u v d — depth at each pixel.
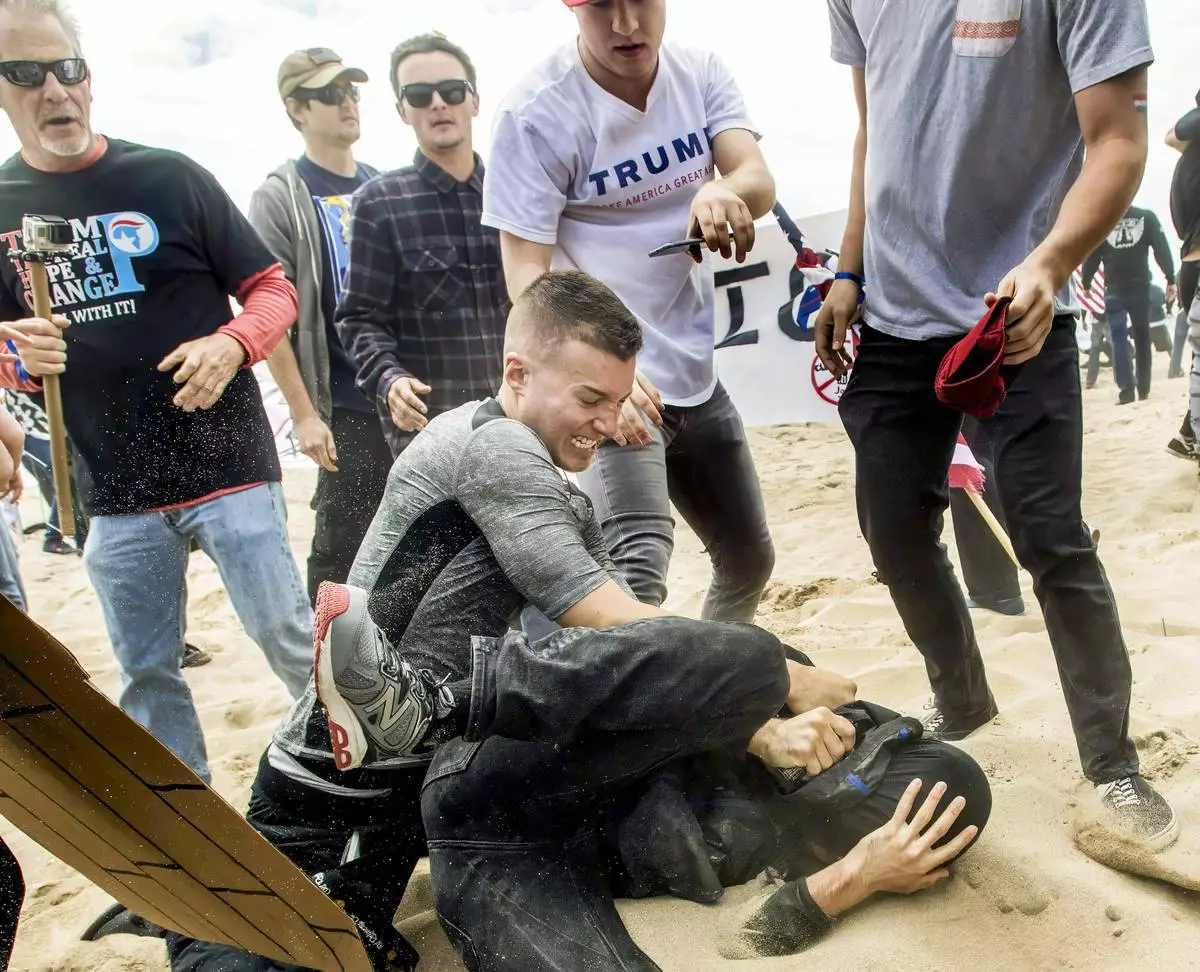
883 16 2.62
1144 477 5.79
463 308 3.98
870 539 2.84
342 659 2.00
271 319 3.16
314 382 4.23
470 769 2.22
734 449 3.28
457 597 2.30
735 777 2.39
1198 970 2.03
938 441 2.74
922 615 2.85
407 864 2.38
